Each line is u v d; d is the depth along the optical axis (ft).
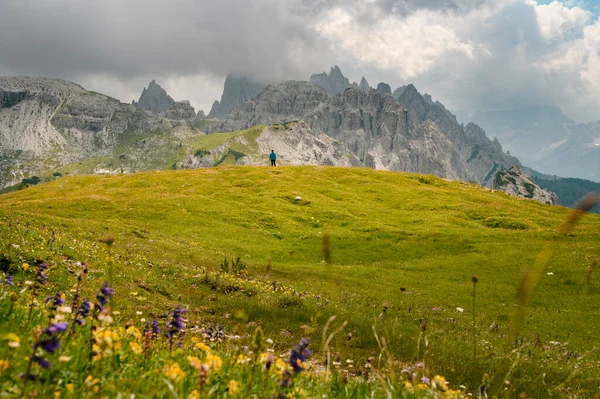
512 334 10.39
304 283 113.09
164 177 282.77
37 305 29.01
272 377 19.62
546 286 117.91
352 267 138.62
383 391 19.20
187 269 97.86
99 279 68.74
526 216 209.67
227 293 86.12
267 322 68.59
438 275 132.05
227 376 19.03
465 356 50.62
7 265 60.95
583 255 136.98
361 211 214.69
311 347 55.11
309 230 186.39
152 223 176.14
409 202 236.43
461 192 264.93
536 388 37.93
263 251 155.22
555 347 65.51
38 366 15.52
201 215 193.06
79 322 19.56
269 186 254.47
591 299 108.47
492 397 20.85
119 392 13.80
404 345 57.11
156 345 24.21
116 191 239.91
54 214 175.11
